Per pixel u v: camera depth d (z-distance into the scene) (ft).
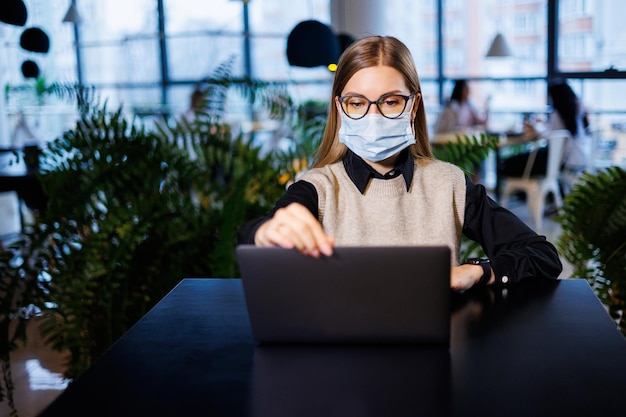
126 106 30.14
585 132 22.86
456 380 3.49
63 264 7.43
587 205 7.63
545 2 27.99
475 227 5.85
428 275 3.77
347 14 27.02
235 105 24.77
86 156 7.71
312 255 3.80
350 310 3.86
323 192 5.71
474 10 29.63
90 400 3.38
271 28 32.12
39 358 11.23
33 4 32.04
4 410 9.60
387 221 5.70
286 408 3.24
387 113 5.41
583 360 3.70
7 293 7.40
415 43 30.48
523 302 4.66
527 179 20.92
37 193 16.30
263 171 8.32
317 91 31.37
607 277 7.52
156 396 3.41
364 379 3.52
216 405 3.30
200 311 4.66
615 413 3.13
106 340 7.63
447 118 24.84
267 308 3.92
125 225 7.51
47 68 31.65
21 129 25.36
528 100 28.99
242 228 4.72
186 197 8.06
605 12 26.96
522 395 3.31
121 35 33.01
